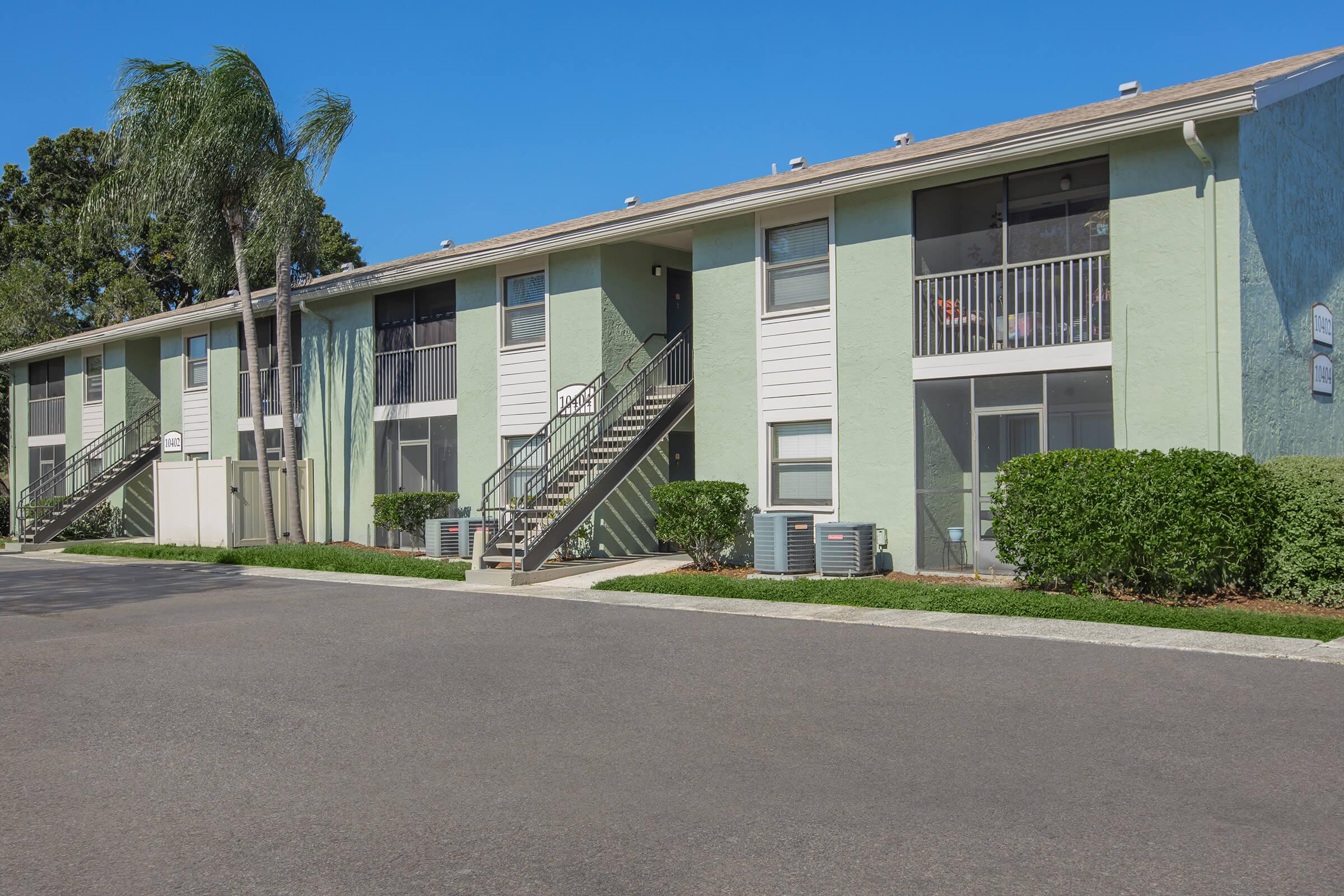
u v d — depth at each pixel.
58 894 4.32
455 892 4.27
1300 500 11.47
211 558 21.27
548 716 7.20
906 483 15.05
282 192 20.72
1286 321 13.47
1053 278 13.61
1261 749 6.00
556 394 19.81
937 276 14.77
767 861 4.52
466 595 14.59
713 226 17.36
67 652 10.22
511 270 20.73
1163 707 7.00
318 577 17.69
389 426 23.36
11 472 37.22
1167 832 4.77
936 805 5.20
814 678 8.24
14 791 5.78
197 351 29.31
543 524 16.84
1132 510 11.41
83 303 45.25
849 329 15.70
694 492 16.05
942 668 8.48
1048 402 13.85
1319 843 4.60
